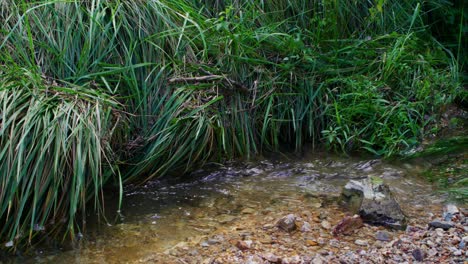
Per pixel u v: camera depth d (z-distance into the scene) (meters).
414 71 4.87
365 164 4.39
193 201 4.02
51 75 4.24
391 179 4.19
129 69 4.34
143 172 4.22
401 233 3.60
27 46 4.27
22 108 3.83
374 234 3.59
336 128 4.54
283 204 3.94
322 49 4.92
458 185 4.09
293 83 4.73
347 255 3.41
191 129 4.30
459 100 5.07
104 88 4.29
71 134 3.78
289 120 4.58
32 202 3.72
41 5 4.24
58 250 3.57
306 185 4.17
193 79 4.41
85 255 3.53
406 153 4.46
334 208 3.87
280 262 3.38
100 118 3.96
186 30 4.59
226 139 4.44
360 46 4.93
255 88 4.59
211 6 4.91
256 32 4.68
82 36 4.38
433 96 4.75
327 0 4.94
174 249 3.53
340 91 4.75
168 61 4.47
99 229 3.75
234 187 4.18
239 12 4.85
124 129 4.16
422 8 5.42
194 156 4.32
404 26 5.23
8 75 3.99
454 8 5.44
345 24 5.05
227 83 4.50
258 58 4.70
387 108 4.64
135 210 3.93
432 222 3.64
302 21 5.01
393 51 4.82
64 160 3.76
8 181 3.63
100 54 4.33
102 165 4.00
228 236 3.63
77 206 3.88
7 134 3.74
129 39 4.45
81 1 4.45
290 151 4.60
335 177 4.26
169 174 4.29
